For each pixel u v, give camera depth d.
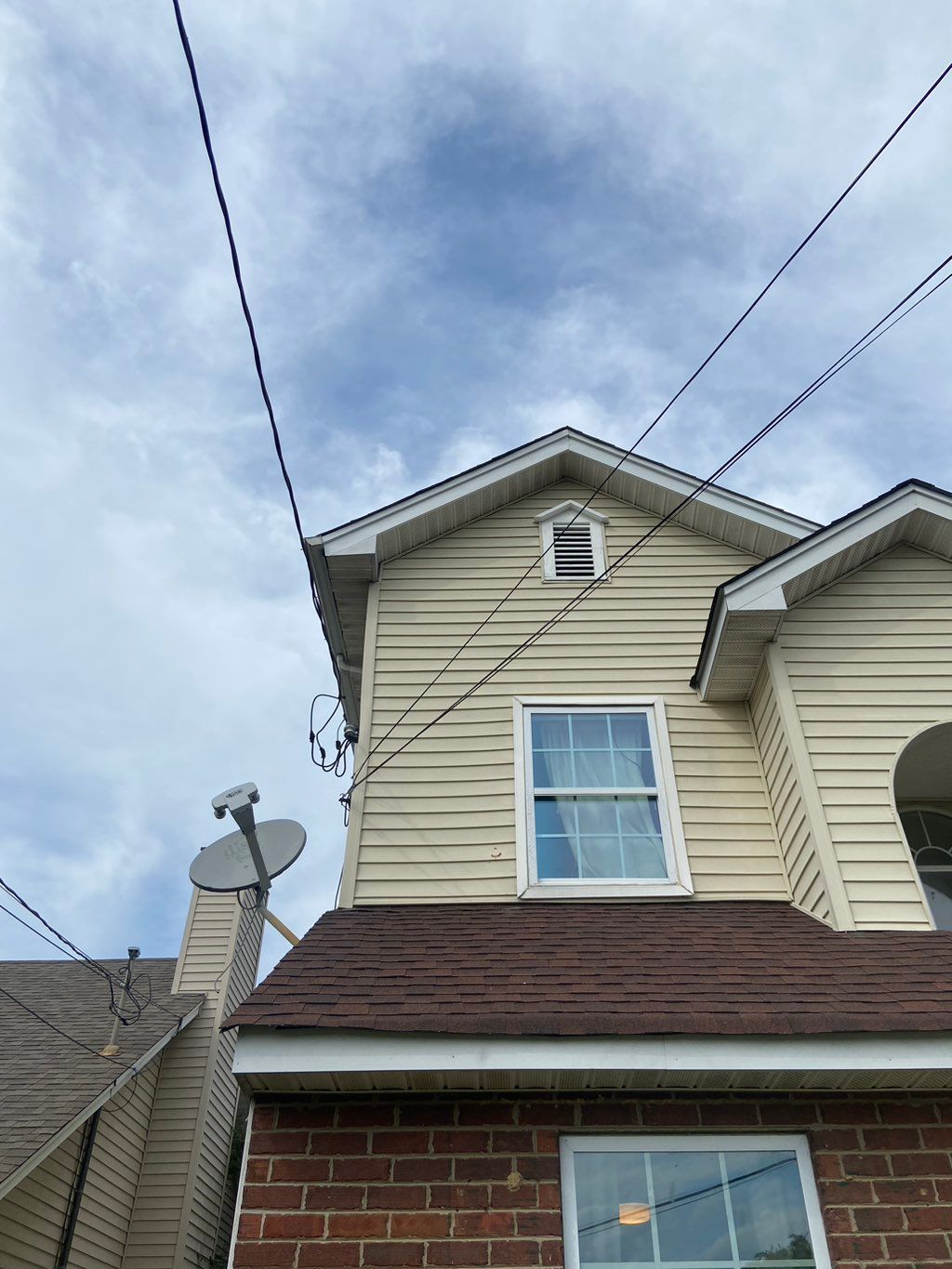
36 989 14.48
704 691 7.96
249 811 6.48
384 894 7.05
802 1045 4.62
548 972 5.31
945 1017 4.64
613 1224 4.61
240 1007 4.80
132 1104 11.85
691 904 6.96
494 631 8.60
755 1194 4.70
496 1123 4.80
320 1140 4.75
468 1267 4.41
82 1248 10.30
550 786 7.67
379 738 7.88
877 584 7.64
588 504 9.68
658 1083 4.75
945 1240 4.50
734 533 9.23
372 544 8.68
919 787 7.81
